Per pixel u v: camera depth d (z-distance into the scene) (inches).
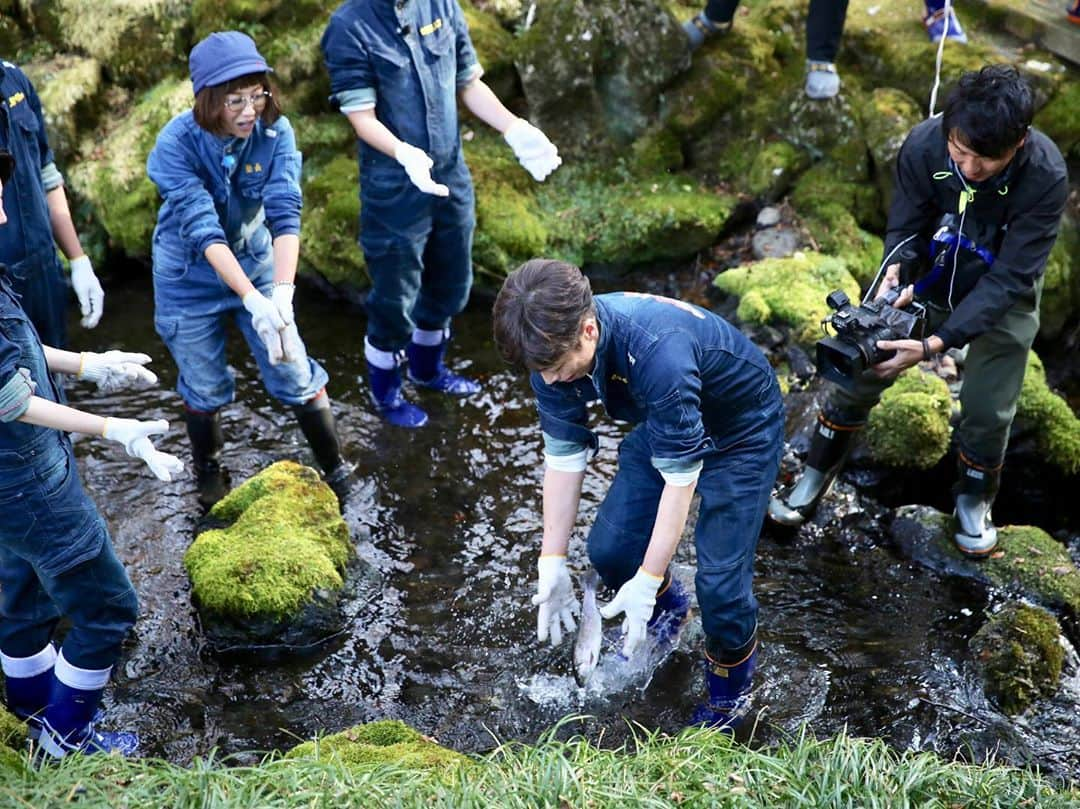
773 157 243.1
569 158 251.9
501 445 202.2
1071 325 227.9
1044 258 145.4
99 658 132.4
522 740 144.6
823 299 217.5
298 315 237.6
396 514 186.4
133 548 176.2
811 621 164.9
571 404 125.0
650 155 250.7
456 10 182.5
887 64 249.4
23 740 132.4
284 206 168.6
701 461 128.7
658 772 119.2
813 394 203.9
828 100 240.7
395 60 175.5
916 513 183.3
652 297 123.2
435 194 181.5
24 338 118.3
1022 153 139.1
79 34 253.3
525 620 164.4
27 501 120.1
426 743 131.8
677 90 250.2
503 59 250.8
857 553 179.5
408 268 191.9
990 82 131.0
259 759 140.7
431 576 173.3
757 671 154.7
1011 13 249.1
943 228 150.8
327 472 191.0
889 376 150.9
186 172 160.1
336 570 168.7
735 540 132.0
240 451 199.2
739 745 128.1
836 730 145.6
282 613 157.9
